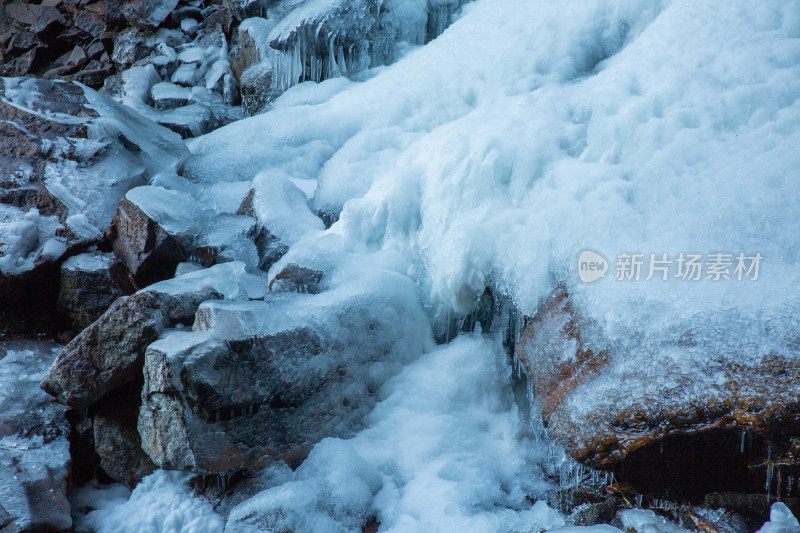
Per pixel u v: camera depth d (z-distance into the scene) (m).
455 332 4.40
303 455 3.85
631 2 4.92
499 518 3.32
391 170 5.05
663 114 3.92
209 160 5.83
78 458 4.02
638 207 3.58
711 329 2.95
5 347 4.49
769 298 2.94
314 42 6.58
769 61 3.83
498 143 4.23
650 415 2.92
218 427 3.56
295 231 4.75
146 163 5.59
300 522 3.37
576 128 4.26
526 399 4.04
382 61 6.74
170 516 3.62
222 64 8.27
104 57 9.14
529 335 3.70
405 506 3.50
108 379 3.90
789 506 2.84
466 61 5.69
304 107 6.29
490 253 3.97
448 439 3.86
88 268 4.62
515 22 5.66
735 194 3.29
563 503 3.41
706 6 4.42
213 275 4.22
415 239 4.46
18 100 5.61
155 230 4.61
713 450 2.86
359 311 4.04
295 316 3.82
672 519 3.08
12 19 9.61
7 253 4.50
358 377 4.04
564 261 3.62
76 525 3.67
